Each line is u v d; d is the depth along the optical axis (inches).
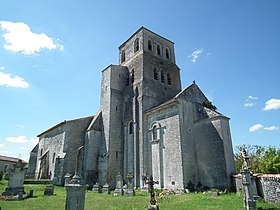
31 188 876.0
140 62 1212.5
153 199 352.2
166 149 905.5
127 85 1285.7
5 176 1227.9
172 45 1449.3
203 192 733.3
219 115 850.8
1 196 674.2
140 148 998.4
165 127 940.0
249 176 484.7
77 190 288.0
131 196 722.8
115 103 1211.9
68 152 1185.4
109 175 1055.6
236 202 540.1
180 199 620.1
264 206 501.0
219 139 821.9
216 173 794.8
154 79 1200.8
